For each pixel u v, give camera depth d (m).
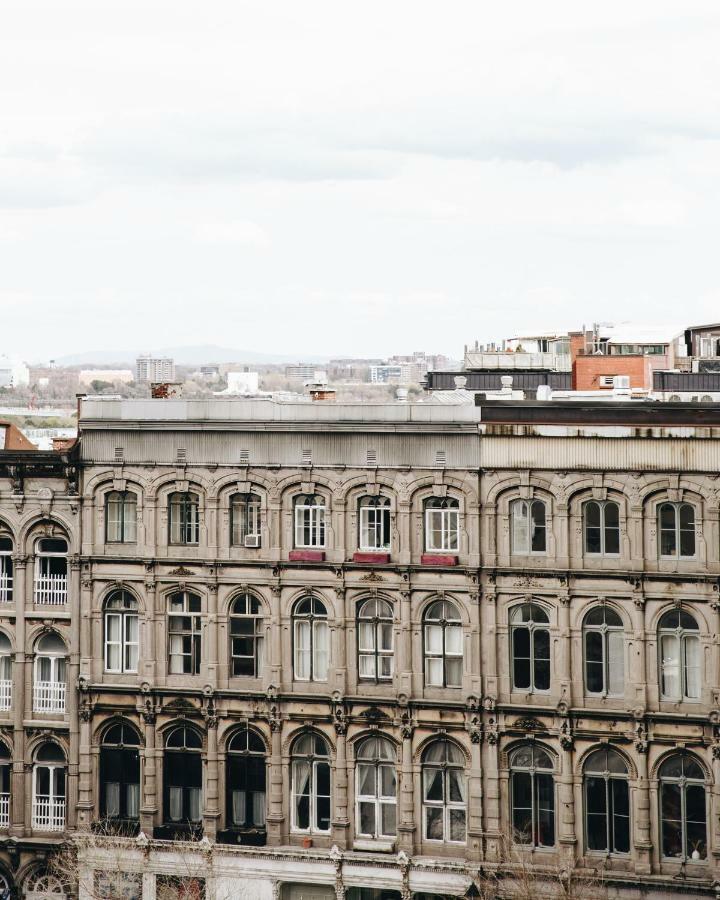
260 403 63.38
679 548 59.34
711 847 58.94
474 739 61.22
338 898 62.66
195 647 64.62
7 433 74.00
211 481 63.78
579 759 60.31
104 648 65.50
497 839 61.19
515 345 130.00
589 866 60.31
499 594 61.06
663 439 59.06
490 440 60.91
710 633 58.75
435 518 62.09
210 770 64.00
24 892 66.31
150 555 64.31
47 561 66.50
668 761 59.62
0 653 67.12
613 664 60.28
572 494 60.19
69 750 65.62
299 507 63.38
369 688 62.69
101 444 64.94
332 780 63.03
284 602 63.34
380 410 62.09
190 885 64.00
